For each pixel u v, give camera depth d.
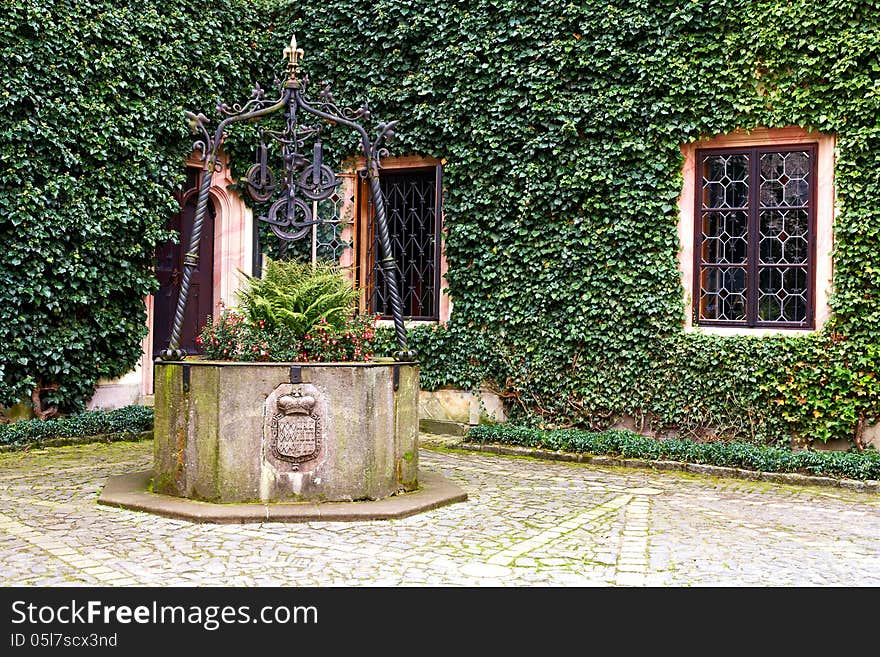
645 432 9.92
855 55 8.80
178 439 6.48
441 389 11.00
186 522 5.96
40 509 6.33
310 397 6.29
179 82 10.59
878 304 8.85
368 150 7.55
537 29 10.24
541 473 8.49
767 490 7.90
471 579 4.79
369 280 11.62
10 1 8.95
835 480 8.09
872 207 8.82
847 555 5.52
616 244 9.98
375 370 6.48
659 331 9.80
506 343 10.61
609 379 10.06
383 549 5.38
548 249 10.28
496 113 10.48
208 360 6.66
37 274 9.26
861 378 8.91
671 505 7.05
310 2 11.47
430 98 10.88
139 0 10.16
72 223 9.50
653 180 9.76
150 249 10.42
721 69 9.40
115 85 9.86
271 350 6.50
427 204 11.23
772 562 5.30
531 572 4.96
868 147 8.81
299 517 6.02
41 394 9.62
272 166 11.59
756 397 9.34
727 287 9.69
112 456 8.64
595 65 9.93
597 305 10.08
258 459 6.28
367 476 6.45
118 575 4.77
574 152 10.08
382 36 11.07
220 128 7.13
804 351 9.12
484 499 7.04
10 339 9.22
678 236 9.76
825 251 9.13
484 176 10.61
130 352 10.34
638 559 5.30
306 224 7.89
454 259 10.84
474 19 10.55
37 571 4.83
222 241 11.63
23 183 9.14
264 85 11.60
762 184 9.48
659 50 9.63
